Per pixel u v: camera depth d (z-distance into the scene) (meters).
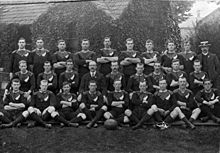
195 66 8.67
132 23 11.48
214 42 10.85
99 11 11.63
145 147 7.02
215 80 8.87
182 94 8.23
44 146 7.08
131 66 8.96
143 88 8.21
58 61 9.04
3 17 12.88
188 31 11.98
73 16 11.89
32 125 7.92
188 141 7.28
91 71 8.62
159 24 11.75
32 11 12.84
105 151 6.86
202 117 8.23
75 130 7.79
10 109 8.18
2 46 12.20
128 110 8.12
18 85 8.27
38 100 8.24
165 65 9.00
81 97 8.38
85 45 9.09
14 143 7.19
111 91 8.60
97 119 8.02
